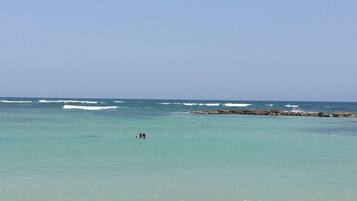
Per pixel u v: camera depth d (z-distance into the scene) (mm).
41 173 22234
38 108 104250
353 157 28797
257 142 37219
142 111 97750
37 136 39219
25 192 18375
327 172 23422
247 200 17672
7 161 25672
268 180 21234
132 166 24625
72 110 95688
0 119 61062
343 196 18469
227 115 85562
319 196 18422
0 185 19500
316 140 39438
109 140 37031
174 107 130875
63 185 19672
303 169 24234
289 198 18031
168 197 17953
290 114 88688
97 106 126312
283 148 33281
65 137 38844
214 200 17609
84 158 27188
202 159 27359
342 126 58219
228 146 34156
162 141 37062
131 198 17734
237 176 22094
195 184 20219
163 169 23781
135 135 41594
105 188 19266
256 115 87750
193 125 55906
